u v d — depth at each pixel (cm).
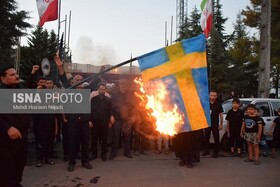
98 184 604
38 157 729
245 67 3117
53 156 823
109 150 931
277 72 2905
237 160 827
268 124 962
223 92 2731
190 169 727
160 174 680
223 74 2758
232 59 3030
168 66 563
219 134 892
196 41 569
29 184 598
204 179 646
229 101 1041
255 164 782
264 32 1191
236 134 862
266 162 809
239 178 657
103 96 800
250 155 815
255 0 1923
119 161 796
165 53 566
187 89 561
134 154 874
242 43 2175
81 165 745
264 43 1191
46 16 858
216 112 862
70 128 695
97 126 799
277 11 1844
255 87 3219
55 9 860
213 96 864
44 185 593
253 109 803
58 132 973
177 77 561
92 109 794
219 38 2769
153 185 603
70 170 691
